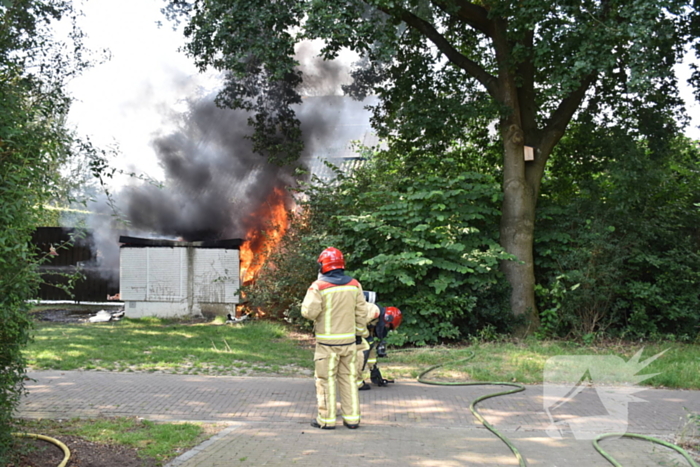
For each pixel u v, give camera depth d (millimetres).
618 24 11320
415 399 7348
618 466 4723
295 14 12711
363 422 6254
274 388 7797
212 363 9438
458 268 12055
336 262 6148
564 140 15359
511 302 13000
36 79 10766
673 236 13570
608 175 13805
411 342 12188
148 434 5547
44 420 5961
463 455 5082
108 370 8781
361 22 12336
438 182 12508
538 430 5973
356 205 13523
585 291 12648
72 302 16938
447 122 14031
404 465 4777
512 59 12688
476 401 7094
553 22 11859
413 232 12258
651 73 10719
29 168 4398
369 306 7566
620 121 14359
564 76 11281
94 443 5238
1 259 4031
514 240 13102
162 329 13281
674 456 5016
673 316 12797
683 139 15586
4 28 5043
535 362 9656
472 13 13484
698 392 7809
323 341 5980
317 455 5004
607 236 12953
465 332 12531
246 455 4977
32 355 9562
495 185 13422
